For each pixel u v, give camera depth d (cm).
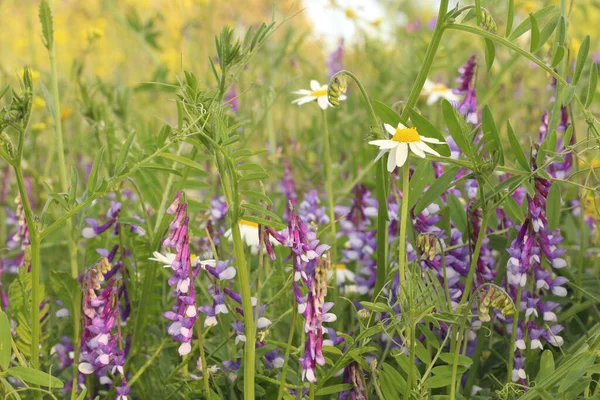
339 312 64
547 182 55
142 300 61
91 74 142
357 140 101
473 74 64
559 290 57
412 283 53
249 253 66
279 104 111
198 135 53
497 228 63
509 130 55
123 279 61
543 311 58
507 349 62
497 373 62
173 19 130
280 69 111
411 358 53
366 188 72
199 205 68
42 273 79
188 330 52
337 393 60
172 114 125
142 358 64
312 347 52
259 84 99
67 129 104
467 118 64
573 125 65
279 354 60
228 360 59
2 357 53
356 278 66
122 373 55
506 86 110
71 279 61
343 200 89
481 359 63
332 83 56
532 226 55
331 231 70
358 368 55
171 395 59
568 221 73
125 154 55
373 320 60
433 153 53
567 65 66
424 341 59
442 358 55
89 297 55
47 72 102
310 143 102
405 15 132
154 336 65
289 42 109
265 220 51
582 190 62
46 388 62
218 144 51
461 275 60
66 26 152
